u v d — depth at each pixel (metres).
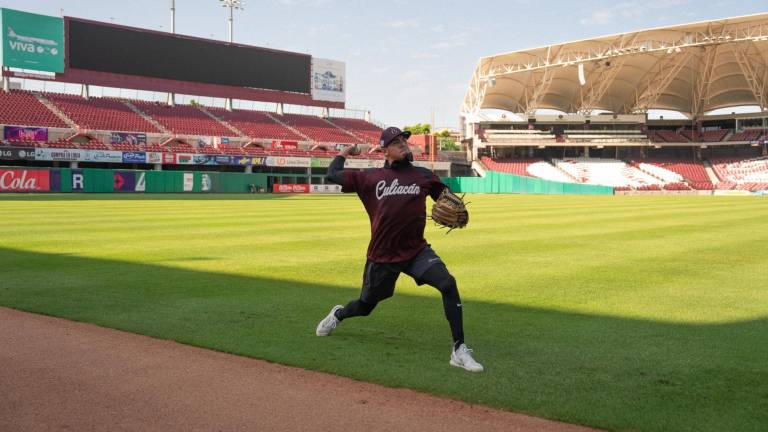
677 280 8.05
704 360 4.50
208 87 54.88
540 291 7.26
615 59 59.31
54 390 3.84
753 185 57.56
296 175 57.12
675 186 59.59
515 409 3.55
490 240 12.95
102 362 4.43
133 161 47.00
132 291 7.11
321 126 65.44
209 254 10.41
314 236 13.62
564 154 71.19
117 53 50.00
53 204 26.19
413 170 4.55
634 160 68.69
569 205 30.88
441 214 4.46
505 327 5.51
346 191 4.66
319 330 5.10
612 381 4.02
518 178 60.91
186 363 4.41
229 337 5.10
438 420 3.39
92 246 11.41
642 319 5.84
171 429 3.24
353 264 9.32
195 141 53.16
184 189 47.75
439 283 4.40
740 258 10.23
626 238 13.46
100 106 52.34
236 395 3.76
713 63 60.44
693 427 3.28
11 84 49.75
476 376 4.12
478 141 68.56
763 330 5.43
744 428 3.26
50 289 7.19
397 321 5.74
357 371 4.23
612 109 70.62
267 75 58.12
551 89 67.94
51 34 47.06
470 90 69.69
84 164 49.75
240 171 57.09
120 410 3.51
